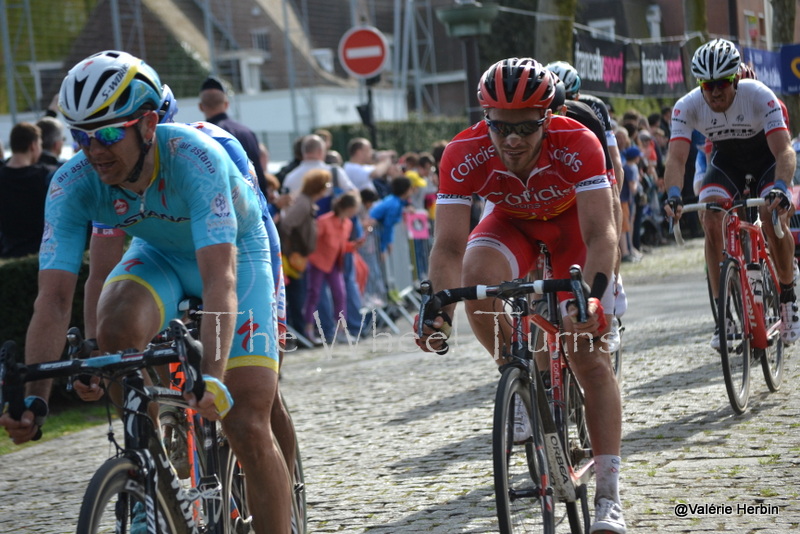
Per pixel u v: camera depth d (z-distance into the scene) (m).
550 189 4.94
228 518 4.38
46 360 3.84
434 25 58.16
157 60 44.25
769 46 19.83
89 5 35.06
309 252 13.45
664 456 6.29
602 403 4.73
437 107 51.78
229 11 49.97
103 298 4.15
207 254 3.83
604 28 37.25
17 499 7.05
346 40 17.05
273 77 50.94
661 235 23.78
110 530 3.55
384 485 6.36
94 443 8.96
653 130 23.56
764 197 7.60
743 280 7.52
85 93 3.60
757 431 6.69
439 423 8.03
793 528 4.82
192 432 4.36
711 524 4.97
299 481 4.96
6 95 30.86
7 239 10.80
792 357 9.41
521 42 48.19
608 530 4.56
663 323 12.08
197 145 3.97
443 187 5.02
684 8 21.36
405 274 15.80
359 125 32.41
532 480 4.46
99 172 3.78
